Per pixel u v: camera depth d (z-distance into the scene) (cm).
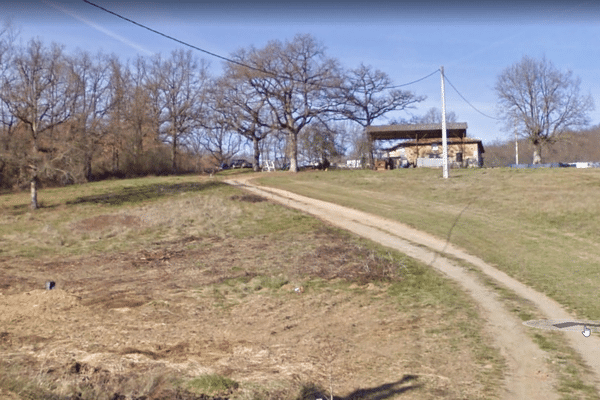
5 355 899
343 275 1612
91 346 975
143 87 6644
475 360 874
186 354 934
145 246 2295
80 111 3722
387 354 925
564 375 786
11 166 3797
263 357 916
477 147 5797
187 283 1609
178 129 6638
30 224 2877
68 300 1378
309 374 821
